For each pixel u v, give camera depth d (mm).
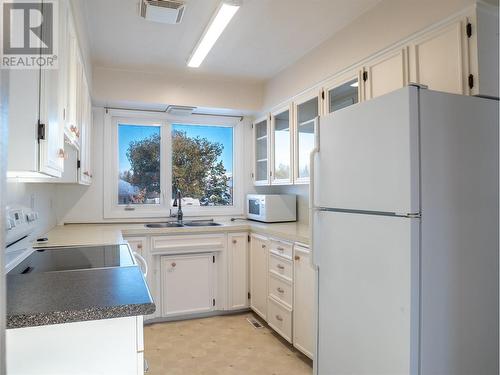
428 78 1969
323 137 1954
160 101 3631
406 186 1437
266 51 3076
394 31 2170
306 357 2650
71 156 2100
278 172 3701
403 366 1440
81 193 3672
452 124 1521
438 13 1896
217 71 3570
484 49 1742
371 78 2373
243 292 3598
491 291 1596
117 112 3789
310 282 2480
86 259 1704
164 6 2217
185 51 3051
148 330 3166
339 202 1814
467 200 1545
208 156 4211
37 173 1189
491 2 1740
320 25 2594
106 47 2965
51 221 3189
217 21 2348
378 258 1570
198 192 4168
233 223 3760
